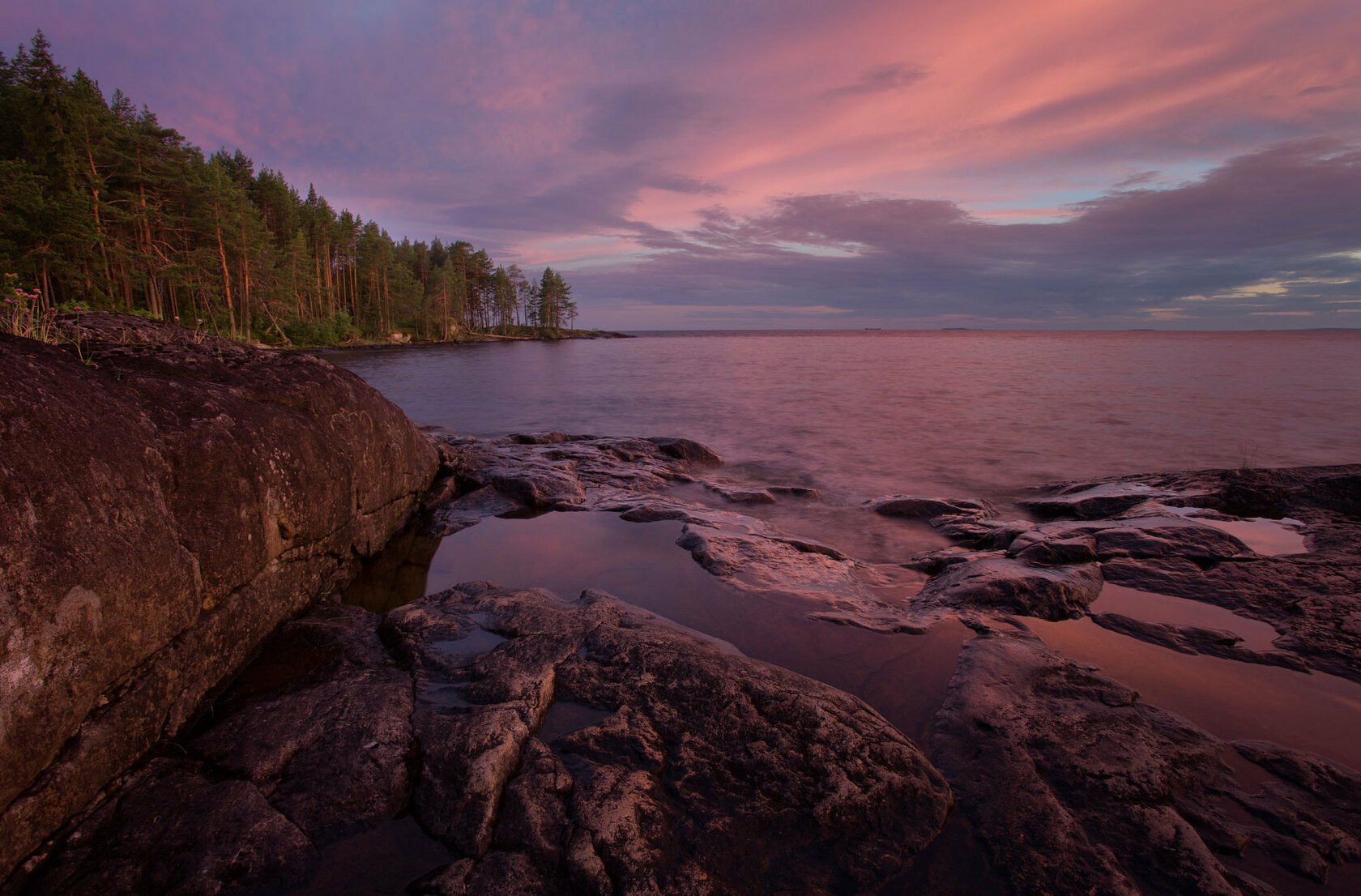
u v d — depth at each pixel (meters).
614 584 5.97
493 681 3.85
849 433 16.38
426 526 7.91
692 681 3.84
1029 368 39.22
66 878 2.46
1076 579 5.74
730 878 2.65
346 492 5.92
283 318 54.97
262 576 4.45
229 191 48.28
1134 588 5.85
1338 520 7.75
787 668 4.40
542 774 3.10
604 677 3.94
